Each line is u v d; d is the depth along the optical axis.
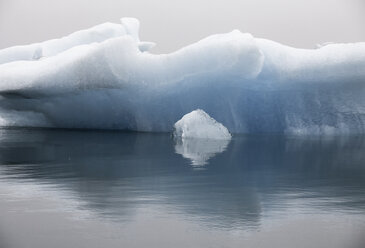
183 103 17.08
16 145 14.20
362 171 10.19
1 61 22.98
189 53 16.08
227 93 16.86
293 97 17.00
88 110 18.27
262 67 16.41
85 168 10.41
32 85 17.44
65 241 5.71
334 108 17.14
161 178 9.29
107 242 5.70
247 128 17.52
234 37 15.99
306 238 5.86
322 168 10.52
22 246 5.56
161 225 6.30
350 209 7.08
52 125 19.72
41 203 7.32
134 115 17.81
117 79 16.42
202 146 13.90
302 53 16.52
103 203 7.34
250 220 6.53
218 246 5.60
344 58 15.97
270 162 11.27
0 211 6.88
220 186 8.60
